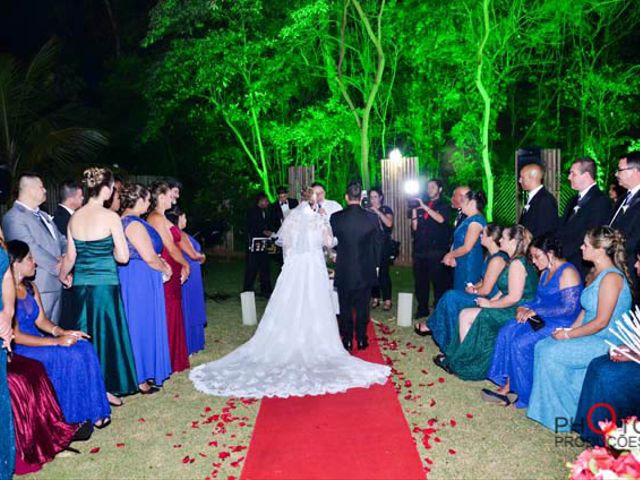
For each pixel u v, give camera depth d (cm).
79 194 555
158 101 1191
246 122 1336
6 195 834
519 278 493
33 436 365
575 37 1280
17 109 942
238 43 1165
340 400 465
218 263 1336
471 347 507
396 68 1298
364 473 347
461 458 366
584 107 1220
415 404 456
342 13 1145
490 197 1147
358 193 580
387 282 786
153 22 1054
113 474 356
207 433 412
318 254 584
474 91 1201
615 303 398
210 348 635
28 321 410
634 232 461
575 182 526
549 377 403
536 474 346
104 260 447
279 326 570
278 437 398
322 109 1266
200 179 1505
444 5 1125
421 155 1310
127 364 455
